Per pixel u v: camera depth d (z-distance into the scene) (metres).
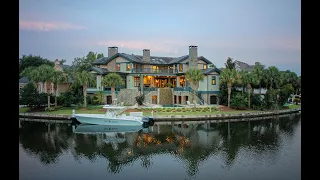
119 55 58.75
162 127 35.00
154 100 54.66
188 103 50.12
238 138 28.33
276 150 23.47
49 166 19.48
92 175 17.75
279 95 52.38
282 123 37.84
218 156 21.86
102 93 51.50
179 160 20.91
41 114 41.25
